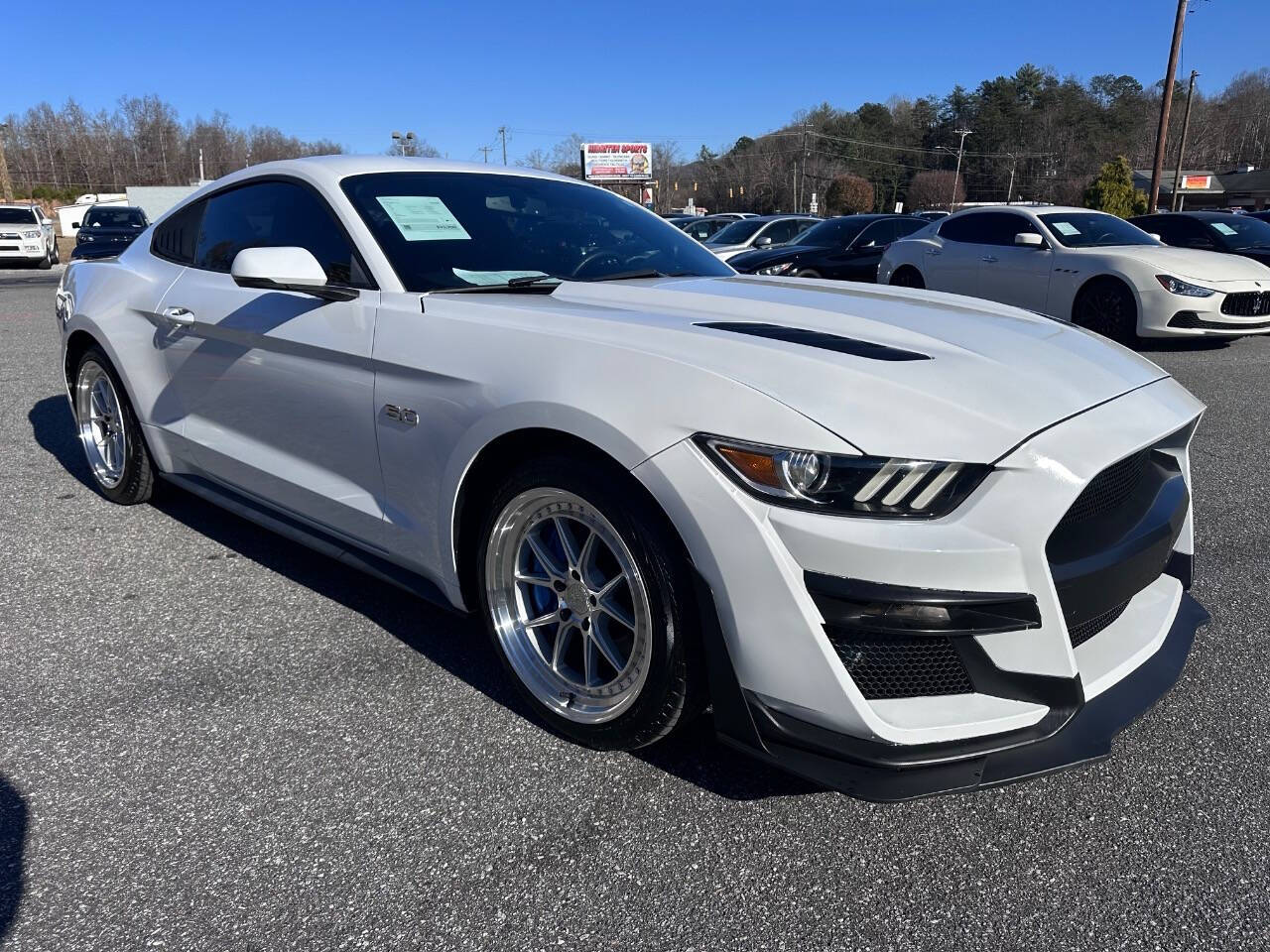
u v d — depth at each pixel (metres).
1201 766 2.26
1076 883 1.86
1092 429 1.96
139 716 2.46
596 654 2.29
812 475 1.79
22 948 1.68
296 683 2.63
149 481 4.06
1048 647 1.86
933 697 1.89
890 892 1.84
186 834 2.00
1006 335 2.37
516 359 2.22
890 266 10.81
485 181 3.29
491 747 2.33
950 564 1.77
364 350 2.58
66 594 3.24
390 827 2.02
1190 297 7.96
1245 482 4.63
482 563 2.41
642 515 2.00
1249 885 1.85
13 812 2.07
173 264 3.64
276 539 3.80
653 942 1.71
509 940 1.71
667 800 2.12
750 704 1.91
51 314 12.00
